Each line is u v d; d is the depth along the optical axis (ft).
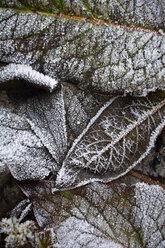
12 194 0.99
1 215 0.98
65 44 0.96
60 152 0.99
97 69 0.97
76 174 0.99
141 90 0.99
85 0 0.95
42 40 0.95
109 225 0.99
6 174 0.97
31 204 0.99
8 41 0.95
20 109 0.99
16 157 0.97
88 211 0.99
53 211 0.98
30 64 0.96
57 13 0.94
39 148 0.98
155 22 0.97
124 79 0.98
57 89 0.99
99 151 0.99
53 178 0.99
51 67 0.97
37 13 0.94
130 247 0.98
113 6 0.96
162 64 0.98
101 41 0.96
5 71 0.97
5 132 0.97
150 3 0.97
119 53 0.97
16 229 0.95
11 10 0.94
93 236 0.98
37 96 0.99
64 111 0.99
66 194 0.99
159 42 0.98
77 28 0.95
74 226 0.98
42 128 0.99
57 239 0.97
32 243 0.96
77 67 0.97
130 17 0.96
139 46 0.97
